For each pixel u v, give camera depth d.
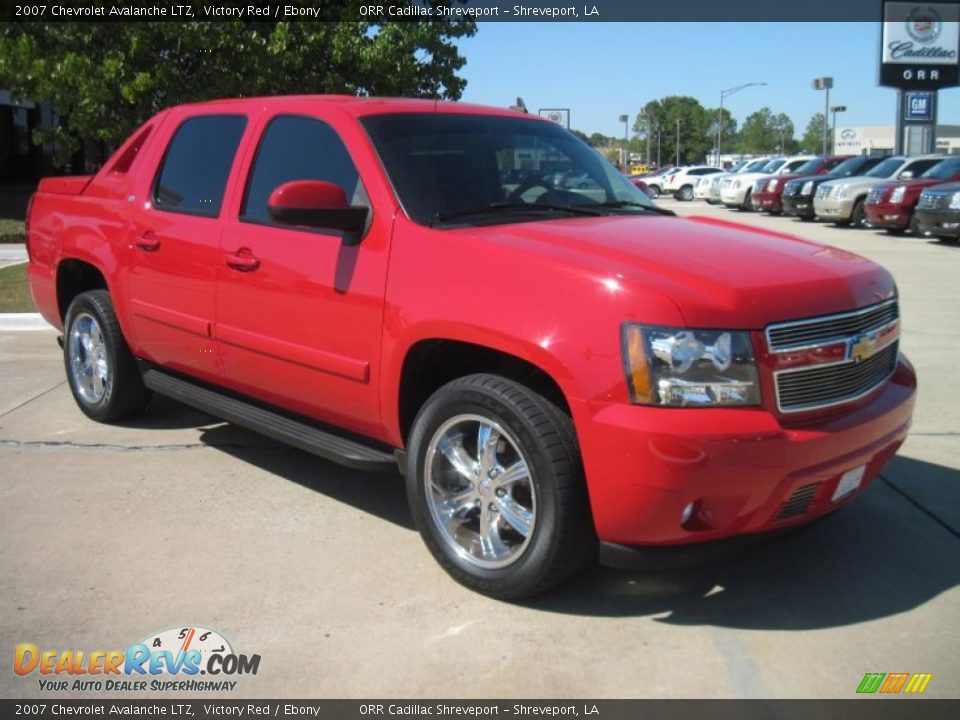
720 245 3.65
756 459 3.06
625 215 4.22
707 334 3.08
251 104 4.70
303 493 4.66
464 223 3.80
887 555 3.98
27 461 5.10
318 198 3.71
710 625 3.40
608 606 3.53
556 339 3.19
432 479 3.68
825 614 3.49
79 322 5.79
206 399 4.84
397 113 4.25
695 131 122.88
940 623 3.42
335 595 3.60
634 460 3.04
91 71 11.22
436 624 3.39
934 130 29.70
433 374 3.88
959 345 8.03
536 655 3.19
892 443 3.59
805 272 3.44
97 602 3.53
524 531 3.44
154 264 4.94
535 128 4.68
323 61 12.45
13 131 30.05
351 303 3.86
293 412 4.51
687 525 3.15
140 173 5.21
